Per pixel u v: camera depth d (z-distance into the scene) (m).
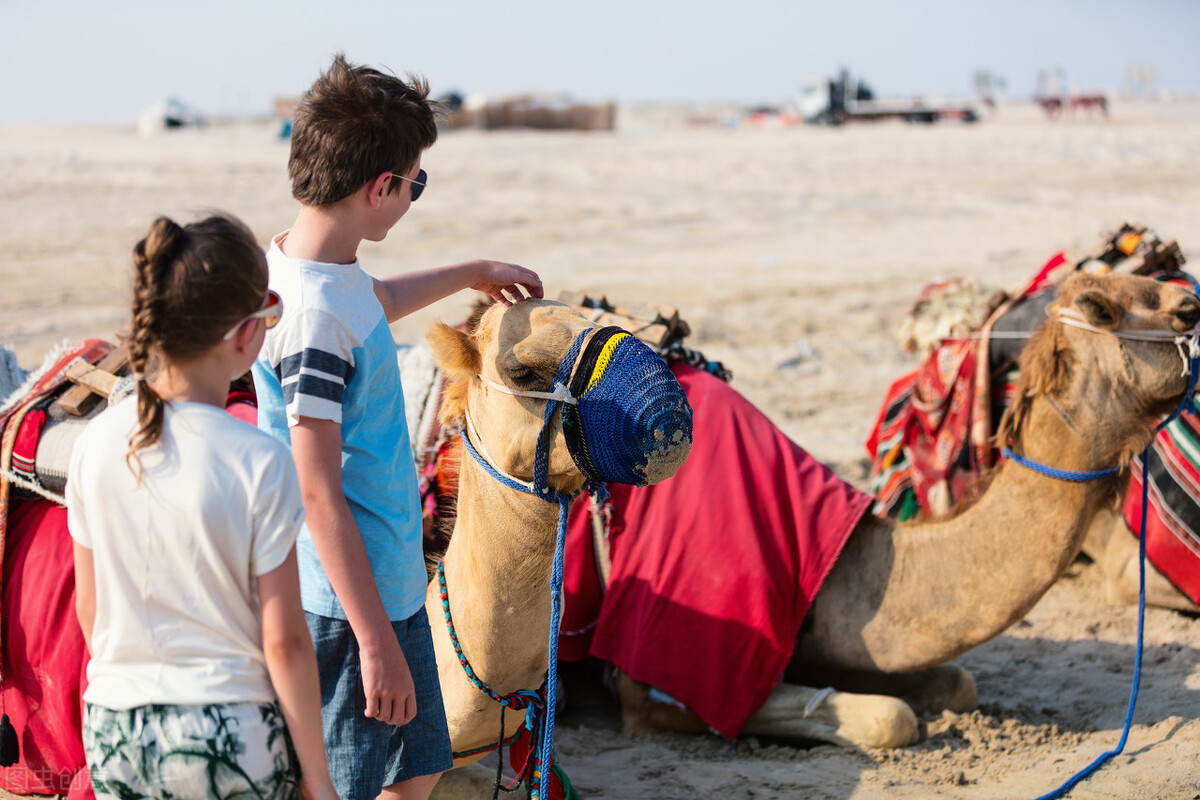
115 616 2.23
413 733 2.86
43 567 3.77
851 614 4.21
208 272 2.15
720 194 25.22
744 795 3.88
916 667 4.18
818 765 4.08
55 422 3.87
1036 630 5.52
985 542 4.06
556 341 2.80
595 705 4.75
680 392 2.67
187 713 2.19
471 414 3.00
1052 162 30.61
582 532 4.32
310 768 2.29
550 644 2.82
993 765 4.06
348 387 2.64
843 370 11.15
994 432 5.91
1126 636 5.36
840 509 4.25
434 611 3.31
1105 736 4.31
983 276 15.01
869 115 64.94
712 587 4.13
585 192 25.53
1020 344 5.80
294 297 2.58
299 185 2.62
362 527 2.70
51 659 3.68
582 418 2.70
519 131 58.00
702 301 13.95
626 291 14.53
